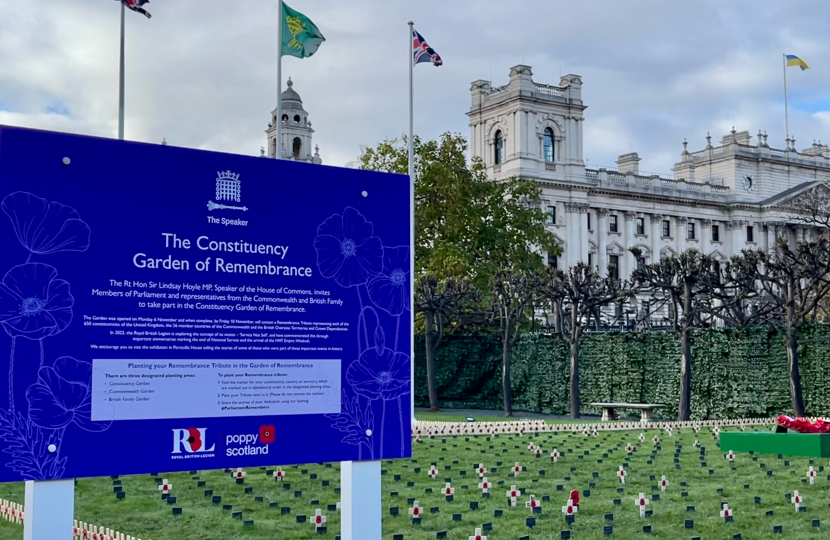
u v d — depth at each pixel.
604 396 43.00
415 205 56.66
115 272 9.39
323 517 13.90
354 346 10.69
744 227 116.00
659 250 110.44
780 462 20.95
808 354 36.22
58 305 9.12
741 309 43.34
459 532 13.42
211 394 9.83
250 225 10.10
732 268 42.22
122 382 9.38
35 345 9.01
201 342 9.79
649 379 41.19
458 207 56.50
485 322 51.31
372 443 10.75
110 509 15.55
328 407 10.48
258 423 10.06
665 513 14.73
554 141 101.25
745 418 37.00
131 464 9.39
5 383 8.87
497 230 61.66
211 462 9.79
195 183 9.83
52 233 9.12
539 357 46.00
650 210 109.94
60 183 9.18
